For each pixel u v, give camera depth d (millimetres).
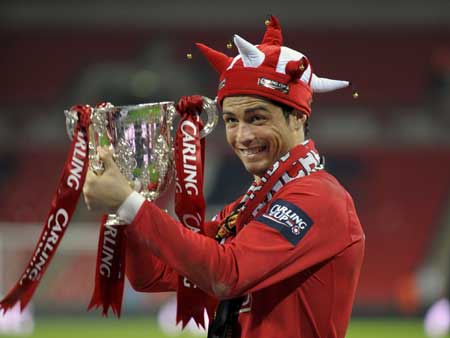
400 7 97562
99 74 95688
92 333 50375
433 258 79250
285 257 9555
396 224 83438
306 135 10719
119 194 8969
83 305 62000
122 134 9594
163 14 98000
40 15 98000
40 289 71062
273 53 10039
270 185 10156
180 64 94188
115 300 10375
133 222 8984
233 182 85375
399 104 94250
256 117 10000
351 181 89438
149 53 94875
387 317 64688
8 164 89812
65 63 97000
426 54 97062
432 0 97125
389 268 78562
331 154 91000
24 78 96438
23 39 98125
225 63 10320
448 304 54812
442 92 93688
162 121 9812
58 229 9227
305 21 98438
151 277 11398
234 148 10297
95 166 9078
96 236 73000
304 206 9820
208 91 91625
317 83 10695
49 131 93188
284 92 9961
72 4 97938
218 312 10375
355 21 98250
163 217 9102
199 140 9922
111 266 10391
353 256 10188
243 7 97688
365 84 95938
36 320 58625
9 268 66500
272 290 10094
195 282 9289
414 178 88438
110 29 98000
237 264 9359
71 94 95500
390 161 90188
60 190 9188
